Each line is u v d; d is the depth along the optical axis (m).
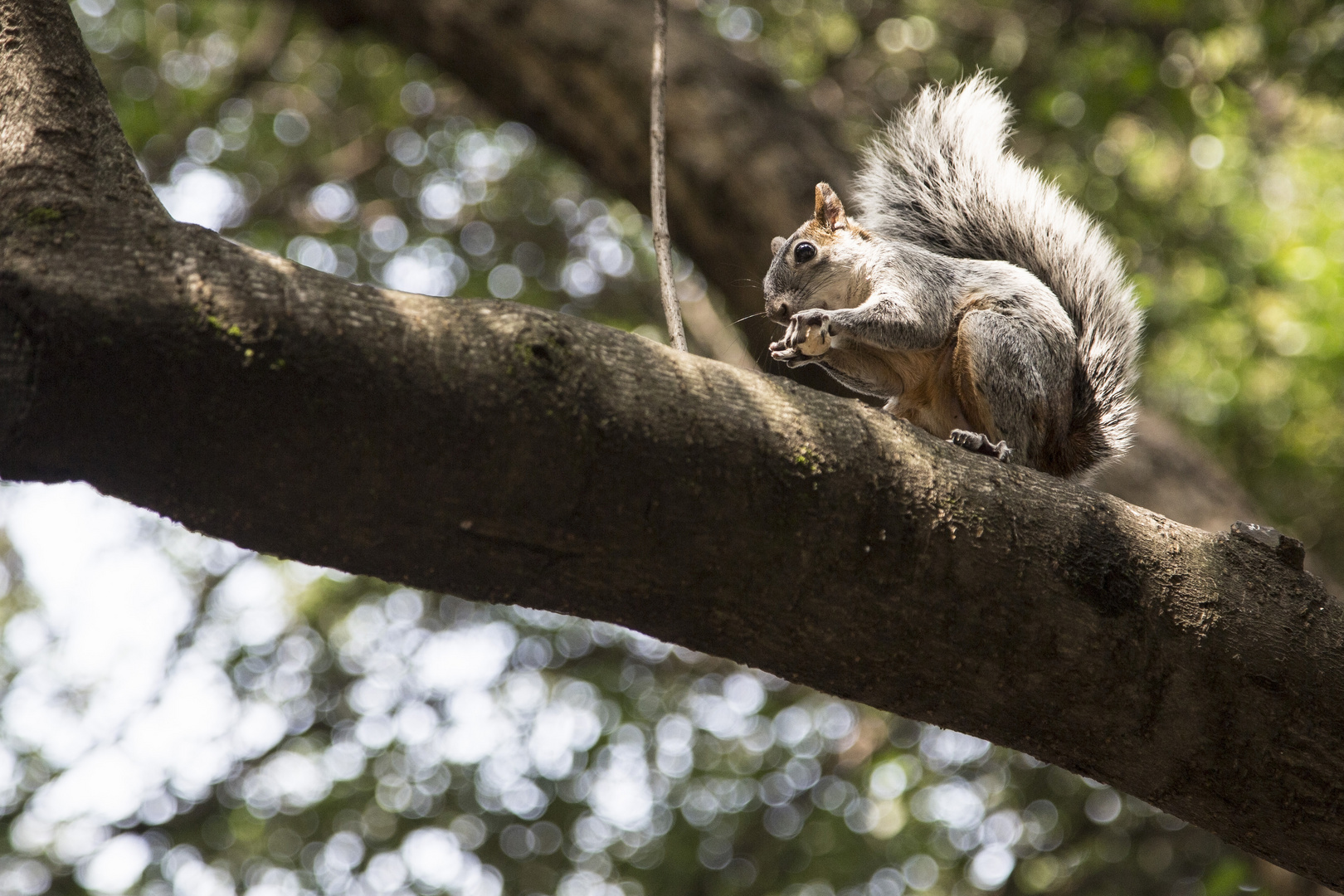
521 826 15.39
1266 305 14.44
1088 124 13.90
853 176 11.10
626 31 12.02
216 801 15.31
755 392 4.13
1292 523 16.11
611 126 12.04
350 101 17.91
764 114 11.70
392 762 15.56
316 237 17.47
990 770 15.55
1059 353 6.61
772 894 14.91
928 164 7.94
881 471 4.14
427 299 3.81
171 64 16.84
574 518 3.79
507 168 17.83
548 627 17.02
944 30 15.65
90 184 3.76
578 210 18.03
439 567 3.85
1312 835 4.43
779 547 4.00
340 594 16.97
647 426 3.82
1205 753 4.37
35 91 3.95
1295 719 4.34
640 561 3.89
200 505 3.58
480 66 12.44
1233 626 4.35
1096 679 4.27
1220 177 14.96
